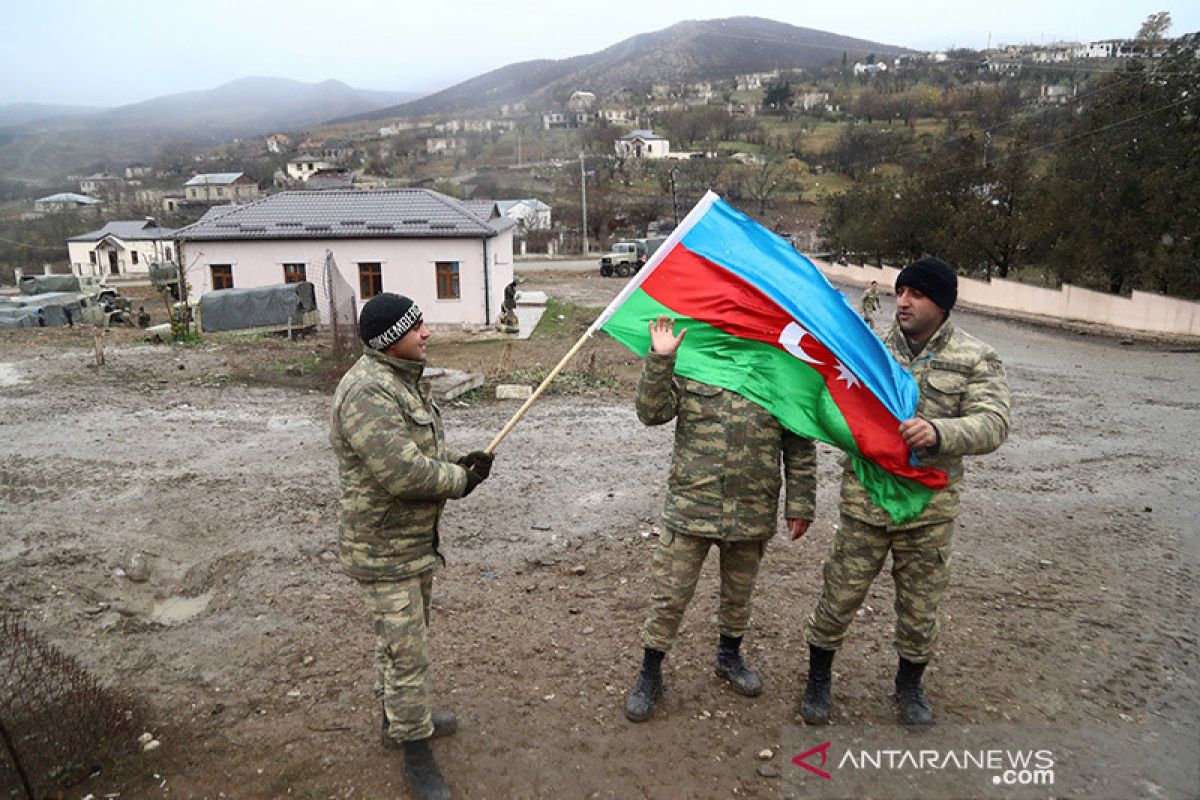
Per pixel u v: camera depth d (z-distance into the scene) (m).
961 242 34.41
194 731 3.38
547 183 99.38
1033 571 5.39
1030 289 29.94
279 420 9.78
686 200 76.44
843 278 49.34
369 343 2.96
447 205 25.84
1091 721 3.58
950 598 4.90
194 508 6.30
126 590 4.93
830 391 3.31
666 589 3.47
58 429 9.01
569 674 3.91
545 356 18.08
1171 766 3.26
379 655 3.37
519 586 5.00
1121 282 27.70
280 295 20.91
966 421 3.06
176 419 9.69
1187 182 24.41
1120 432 10.02
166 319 29.17
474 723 3.47
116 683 3.74
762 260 3.63
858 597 3.38
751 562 3.58
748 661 4.05
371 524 2.96
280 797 2.98
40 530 5.74
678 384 3.43
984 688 3.84
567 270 50.66
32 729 3.19
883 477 3.24
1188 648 4.30
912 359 3.37
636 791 3.06
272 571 5.11
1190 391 13.37
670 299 3.60
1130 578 5.32
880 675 3.94
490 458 3.24
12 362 13.50
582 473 7.65
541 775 3.14
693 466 3.39
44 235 81.62
